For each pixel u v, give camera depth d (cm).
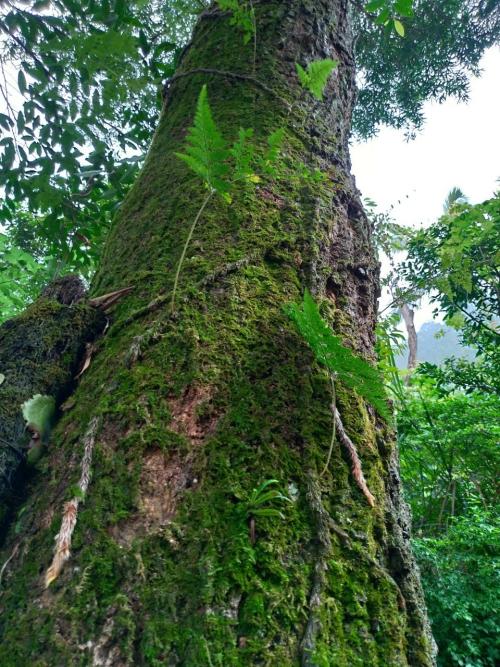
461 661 293
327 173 149
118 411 90
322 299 116
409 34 658
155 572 70
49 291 122
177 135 159
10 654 66
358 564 78
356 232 142
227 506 77
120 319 110
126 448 85
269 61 169
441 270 552
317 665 65
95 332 113
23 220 600
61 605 68
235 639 65
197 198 130
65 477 86
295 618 69
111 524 76
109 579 70
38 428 95
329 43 190
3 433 92
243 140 113
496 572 329
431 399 559
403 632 75
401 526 93
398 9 179
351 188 154
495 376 539
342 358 86
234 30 181
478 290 561
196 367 95
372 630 73
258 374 96
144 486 80
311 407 94
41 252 630
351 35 214
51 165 307
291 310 99
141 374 95
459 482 493
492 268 534
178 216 128
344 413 96
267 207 128
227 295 107
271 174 125
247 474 82
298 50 176
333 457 89
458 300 577
